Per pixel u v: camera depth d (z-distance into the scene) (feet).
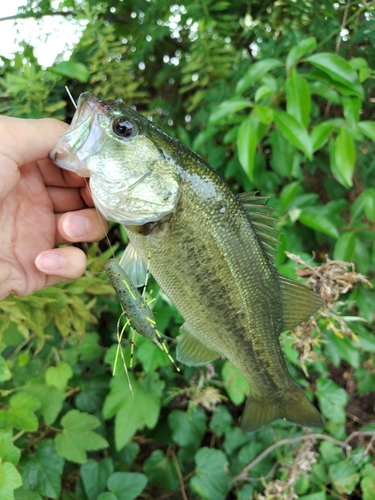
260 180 1.27
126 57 1.41
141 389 1.06
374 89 1.31
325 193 1.51
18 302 0.88
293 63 0.97
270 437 1.23
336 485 1.19
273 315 0.84
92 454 1.22
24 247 0.83
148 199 0.69
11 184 0.71
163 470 1.19
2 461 0.81
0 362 0.89
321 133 1.02
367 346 1.17
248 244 0.76
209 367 1.11
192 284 0.74
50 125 0.75
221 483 1.13
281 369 0.90
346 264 0.94
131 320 0.71
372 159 1.31
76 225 0.78
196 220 0.71
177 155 0.70
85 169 0.68
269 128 1.29
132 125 0.68
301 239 1.33
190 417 1.17
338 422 1.25
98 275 1.02
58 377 1.01
